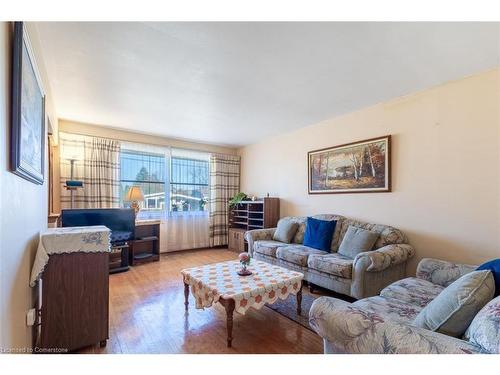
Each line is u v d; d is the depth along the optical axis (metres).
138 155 4.84
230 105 3.39
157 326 2.29
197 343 2.02
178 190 5.30
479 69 2.44
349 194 3.70
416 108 2.97
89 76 2.58
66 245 1.86
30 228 1.61
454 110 2.67
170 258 4.77
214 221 5.68
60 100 3.25
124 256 4.00
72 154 4.10
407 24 1.77
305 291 3.22
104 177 4.36
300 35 1.91
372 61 2.28
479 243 2.49
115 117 3.92
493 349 0.90
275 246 3.71
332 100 3.22
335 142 3.91
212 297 2.14
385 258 2.59
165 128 4.54
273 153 5.12
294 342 2.05
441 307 1.25
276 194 5.03
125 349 1.93
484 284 1.23
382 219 3.29
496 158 2.40
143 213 4.84
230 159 5.94
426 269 2.29
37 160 1.73
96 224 3.84
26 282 1.51
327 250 3.43
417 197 2.96
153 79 2.65
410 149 3.02
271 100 3.22
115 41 1.99
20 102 1.13
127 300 2.86
